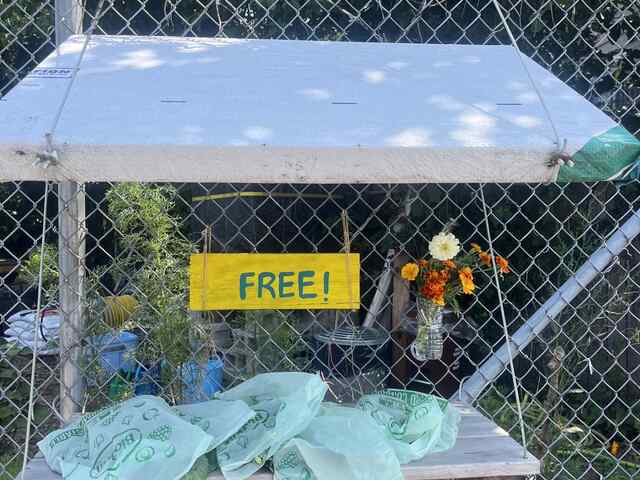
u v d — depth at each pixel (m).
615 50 3.10
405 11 2.86
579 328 3.25
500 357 2.28
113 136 1.24
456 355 2.98
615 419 3.45
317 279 1.86
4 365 2.85
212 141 1.25
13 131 1.23
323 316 2.51
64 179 1.26
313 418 1.61
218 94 1.45
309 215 2.84
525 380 3.45
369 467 1.50
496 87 1.60
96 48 1.67
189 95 1.43
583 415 3.45
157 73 1.53
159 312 2.13
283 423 1.54
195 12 2.74
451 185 2.92
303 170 1.29
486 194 3.23
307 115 1.38
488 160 1.32
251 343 2.27
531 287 3.39
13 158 1.21
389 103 1.47
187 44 1.75
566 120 1.44
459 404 2.08
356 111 1.42
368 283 2.99
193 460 1.41
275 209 2.72
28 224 3.17
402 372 2.75
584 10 2.98
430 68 1.70
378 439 1.55
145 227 2.20
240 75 1.56
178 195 2.38
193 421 1.60
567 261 3.31
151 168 1.25
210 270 1.81
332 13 2.79
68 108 1.33
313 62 1.69
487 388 3.00
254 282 1.83
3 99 1.35
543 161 1.34
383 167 1.30
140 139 1.24
